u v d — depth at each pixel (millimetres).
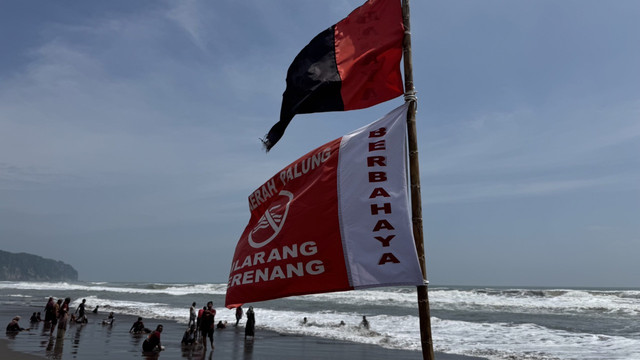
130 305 43344
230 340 20625
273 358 16078
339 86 4875
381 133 4363
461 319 30938
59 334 17891
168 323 27609
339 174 4352
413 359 16266
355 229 4082
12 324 20562
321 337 22016
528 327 26047
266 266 4387
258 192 5059
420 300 3879
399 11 4852
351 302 45969
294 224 4379
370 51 4824
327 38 5094
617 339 21062
